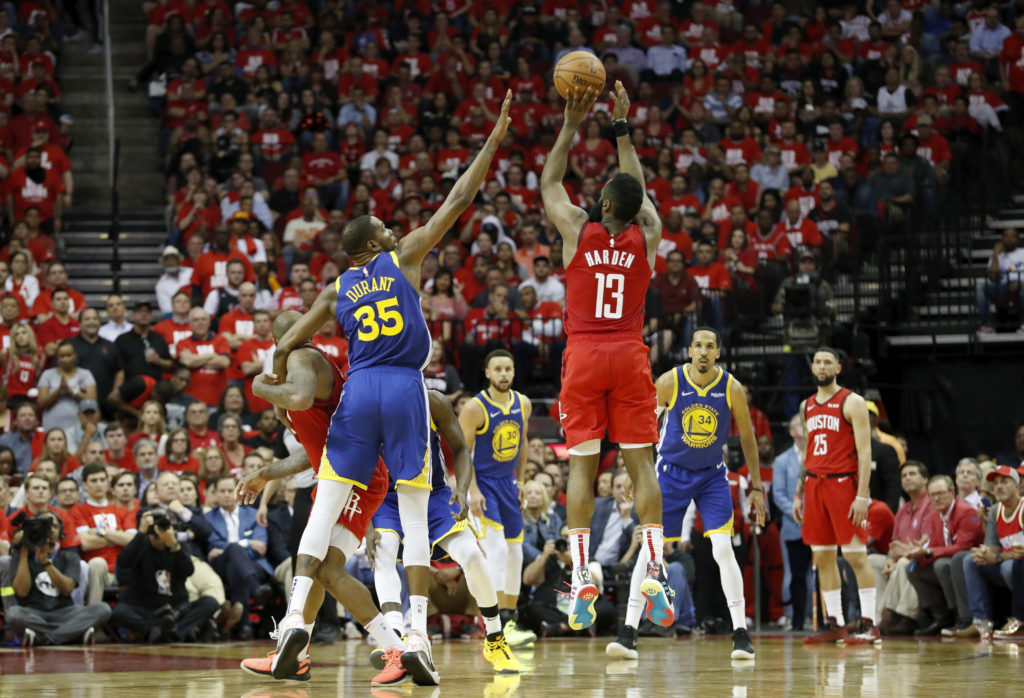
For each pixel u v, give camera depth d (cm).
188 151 2702
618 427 952
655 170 2652
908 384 2162
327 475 787
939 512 1564
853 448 1390
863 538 1376
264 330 2042
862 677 860
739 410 1161
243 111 2777
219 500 1616
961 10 3097
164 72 2978
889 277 2216
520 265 2352
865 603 1373
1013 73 2861
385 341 796
